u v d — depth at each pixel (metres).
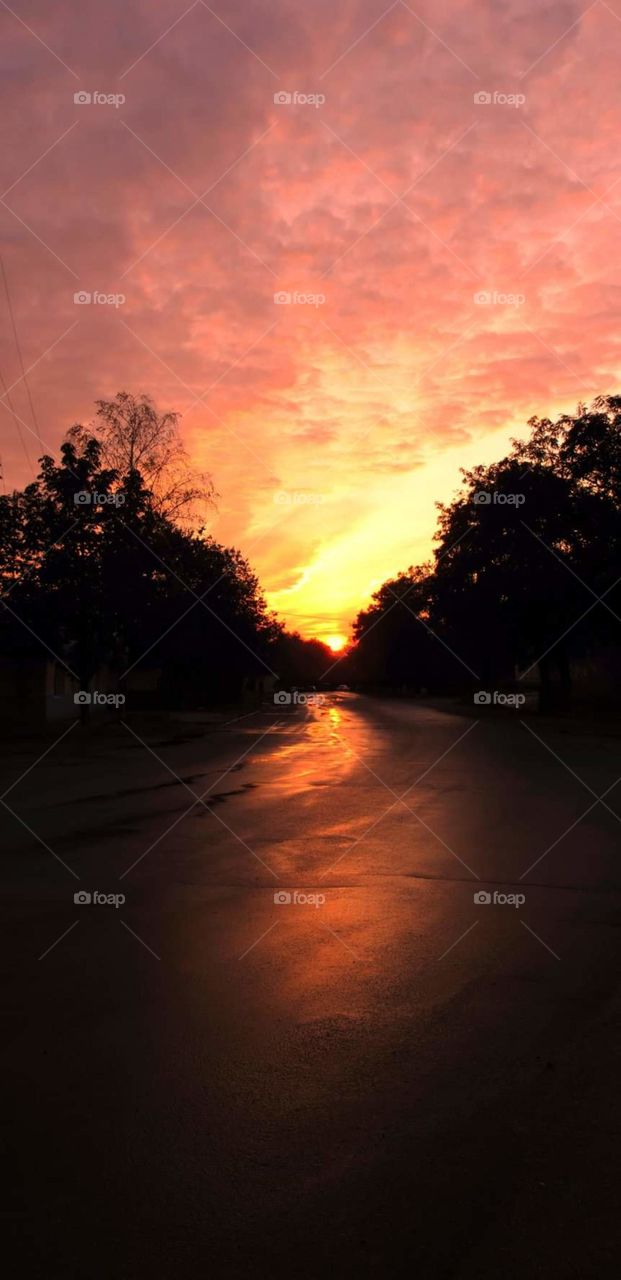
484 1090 4.18
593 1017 5.12
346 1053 4.59
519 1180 3.43
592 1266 2.96
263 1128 3.81
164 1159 3.56
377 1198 3.31
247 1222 3.16
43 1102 4.02
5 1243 3.05
